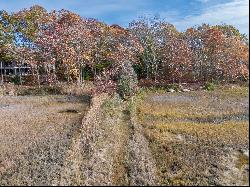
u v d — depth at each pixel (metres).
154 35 75.81
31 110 39.03
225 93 51.31
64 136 25.25
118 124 28.91
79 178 17.55
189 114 33.75
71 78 68.62
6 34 74.31
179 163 19.73
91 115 31.08
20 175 18.11
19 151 22.22
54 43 67.25
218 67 68.38
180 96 48.59
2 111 38.78
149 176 18.16
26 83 71.44
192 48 72.75
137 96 45.97
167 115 33.16
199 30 74.69
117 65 61.88
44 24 76.19
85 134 24.77
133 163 19.73
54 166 18.94
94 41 73.12
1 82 68.56
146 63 73.75
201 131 26.03
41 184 16.78
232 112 34.72
